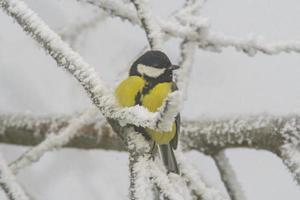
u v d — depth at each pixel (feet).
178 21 29.84
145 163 19.95
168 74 26.96
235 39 28.32
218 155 28.96
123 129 20.68
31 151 27.66
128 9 28.25
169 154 24.12
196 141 29.09
